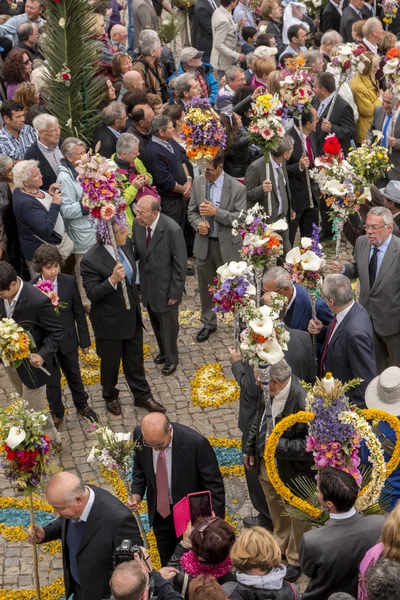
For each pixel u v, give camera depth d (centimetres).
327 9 1576
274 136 889
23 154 998
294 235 1061
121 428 812
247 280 636
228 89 1178
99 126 1029
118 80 1191
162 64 1350
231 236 890
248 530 447
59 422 809
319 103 1106
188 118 838
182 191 997
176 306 856
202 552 464
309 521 519
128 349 808
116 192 726
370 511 504
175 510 532
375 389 612
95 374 898
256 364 557
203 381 873
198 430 802
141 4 1468
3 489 734
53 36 1028
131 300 787
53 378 775
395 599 371
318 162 817
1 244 891
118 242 761
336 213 811
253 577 430
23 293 703
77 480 508
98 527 508
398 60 1045
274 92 1041
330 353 688
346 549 468
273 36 1338
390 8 1410
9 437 525
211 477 575
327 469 481
